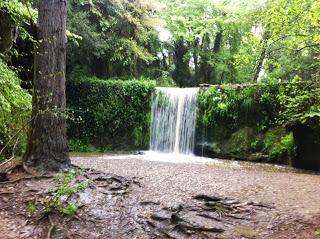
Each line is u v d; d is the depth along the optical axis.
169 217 5.64
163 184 7.45
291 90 12.53
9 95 9.43
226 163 12.73
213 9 23.03
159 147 16.86
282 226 5.46
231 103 14.94
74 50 17.59
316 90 8.55
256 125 14.25
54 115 7.43
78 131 17.56
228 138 14.85
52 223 5.37
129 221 5.61
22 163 7.35
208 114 15.48
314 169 11.77
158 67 24.44
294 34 7.78
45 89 7.45
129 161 11.10
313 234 5.14
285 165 12.77
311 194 7.28
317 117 11.32
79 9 17.59
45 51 7.46
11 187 6.50
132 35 19.28
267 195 7.05
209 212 5.95
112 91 17.66
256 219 5.75
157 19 19.91
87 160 10.54
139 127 17.30
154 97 17.33
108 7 18.17
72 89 17.91
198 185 7.57
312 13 7.47
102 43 17.78
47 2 7.56
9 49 10.48
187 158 14.36
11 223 5.37
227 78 24.94
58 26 7.61
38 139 7.46
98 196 6.30
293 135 12.27
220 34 24.61
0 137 9.20
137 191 6.80
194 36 23.52
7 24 10.41
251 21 14.12
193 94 16.14
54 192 6.18
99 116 17.56
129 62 19.77
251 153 13.83
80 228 5.38
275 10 8.66
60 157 7.54
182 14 23.53
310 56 10.72
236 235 5.21
